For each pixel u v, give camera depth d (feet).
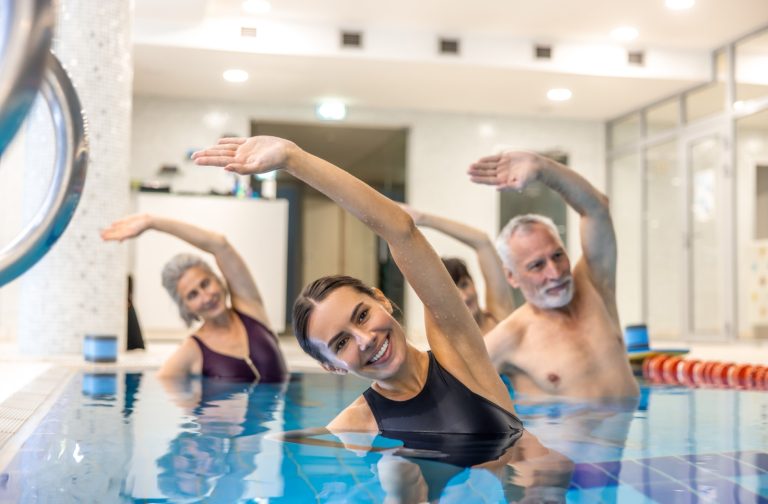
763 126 26.43
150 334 25.67
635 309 33.71
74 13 18.76
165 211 26.63
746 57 26.84
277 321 27.14
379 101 31.86
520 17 25.25
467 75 27.99
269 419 7.76
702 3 23.85
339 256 42.93
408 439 6.32
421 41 26.48
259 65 27.12
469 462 5.38
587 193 8.66
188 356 12.34
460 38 26.73
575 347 9.31
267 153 5.64
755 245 26.99
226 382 11.62
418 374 6.84
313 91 30.37
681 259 30.17
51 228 4.11
